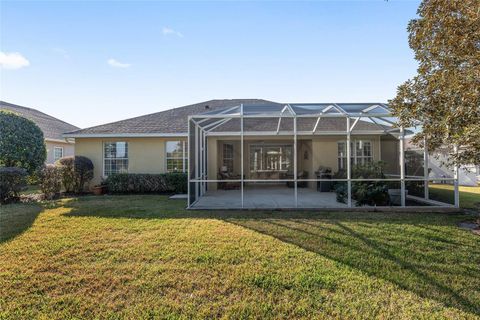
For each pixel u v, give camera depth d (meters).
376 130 12.27
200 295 3.29
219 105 16.73
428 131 5.66
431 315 2.88
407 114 5.80
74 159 12.26
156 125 13.94
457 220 6.55
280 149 16.38
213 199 10.37
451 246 4.80
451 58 5.12
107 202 9.47
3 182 9.30
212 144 14.01
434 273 3.80
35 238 5.23
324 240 5.08
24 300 3.20
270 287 3.45
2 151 11.72
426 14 5.47
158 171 13.45
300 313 2.94
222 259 4.25
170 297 3.26
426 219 6.64
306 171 15.37
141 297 3.26
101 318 2.89
